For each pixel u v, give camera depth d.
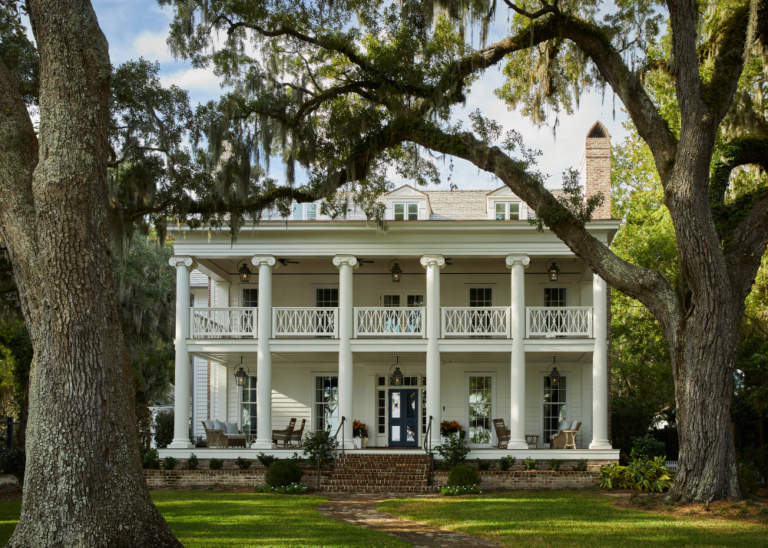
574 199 13.35
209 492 16.50
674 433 23.17
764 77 17.02
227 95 14.20
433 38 14.12
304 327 22.16
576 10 13.99
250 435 22.02
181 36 13.16
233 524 10.84
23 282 7.08
